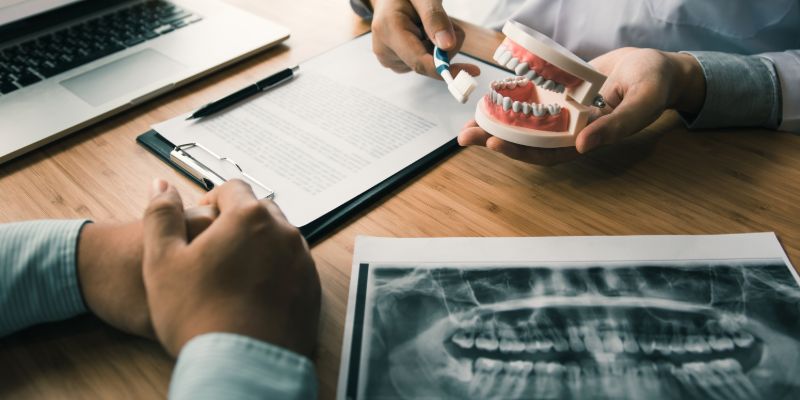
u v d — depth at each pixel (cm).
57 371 35
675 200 48
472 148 54
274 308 34
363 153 52
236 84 65
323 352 36
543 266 41
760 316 37
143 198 49
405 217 46
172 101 62
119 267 37
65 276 37
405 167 51
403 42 61
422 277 40
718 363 35
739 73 55
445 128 56
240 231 35
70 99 60
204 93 63
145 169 52
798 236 44
